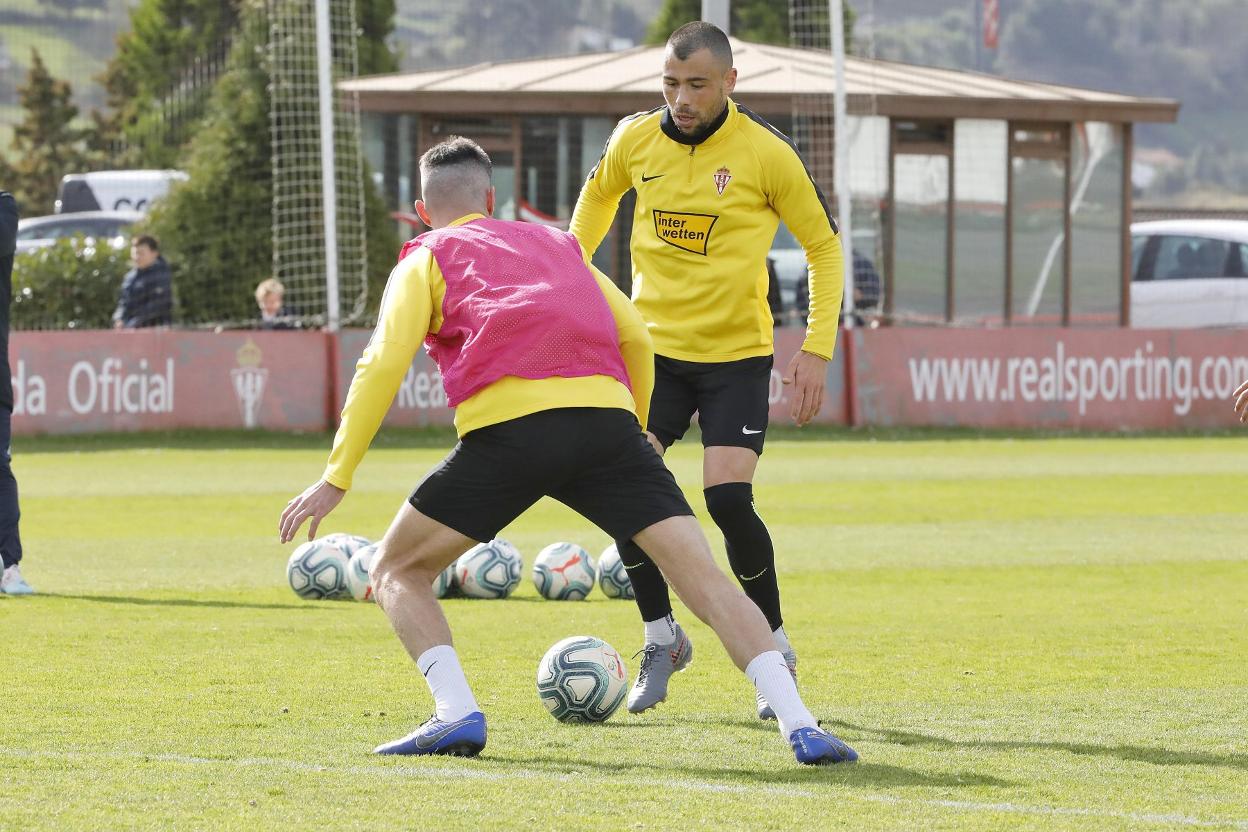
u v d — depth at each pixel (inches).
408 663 722.2
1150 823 450.3
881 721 602.5
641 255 693.9
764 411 677.9
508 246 536.4
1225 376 2544.3
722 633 520.4
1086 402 2479.1
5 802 466.6
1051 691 666.2
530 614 895.1
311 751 538.9
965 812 461.1
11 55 5669.3
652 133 685.3
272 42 2751.0
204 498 1529.3
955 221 2935.5
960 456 2044.8
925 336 2432.3
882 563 1124.5
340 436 513.3
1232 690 669.3
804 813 458.9
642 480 525.0
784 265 2751.0
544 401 517.0
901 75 3014.3
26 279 2509.8
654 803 469.4
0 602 910.4
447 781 495.5
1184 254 3240.7
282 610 893.8
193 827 440.1
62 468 1817.2
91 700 630.5
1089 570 1092.5
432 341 540.7
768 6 5610.2
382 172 2876.5
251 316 2664.9
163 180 3656.5
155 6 5241.1
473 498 521.7
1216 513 1462.8
